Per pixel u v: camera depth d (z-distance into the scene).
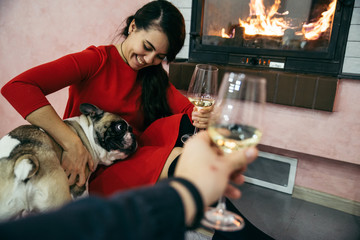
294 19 1.87
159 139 1.15
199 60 2.06
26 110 0.88
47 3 2.40
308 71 1.77
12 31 2.58
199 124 1.09
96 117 1.04
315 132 1.76
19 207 0.80
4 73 2.70
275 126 1.85
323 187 1.92
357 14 1.59
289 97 1.71
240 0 2.00
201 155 0.36
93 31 2.31
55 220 0.19
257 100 0.42
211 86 1.06
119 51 1.18
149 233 0.22
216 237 0.86
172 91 1.39
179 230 0.25
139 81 1.27
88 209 0.21
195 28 2.02
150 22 1.05
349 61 1.66
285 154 1.98
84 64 1.06
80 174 0.91
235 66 1.94
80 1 2.29
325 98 1.62
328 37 1.75
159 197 0.25
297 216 1.74
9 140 0.84
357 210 1.82
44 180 0.81
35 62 2.58
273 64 1.84
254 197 1.91
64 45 2.44
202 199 0.28
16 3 2.50
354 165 1.80
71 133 0.92
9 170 0.79
